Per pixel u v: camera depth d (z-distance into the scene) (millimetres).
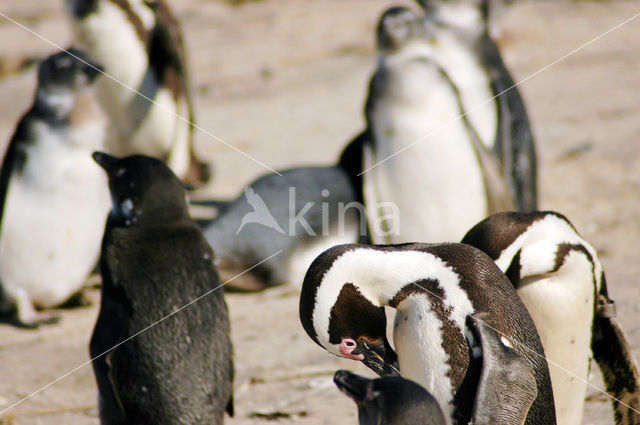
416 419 5633
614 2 34375
